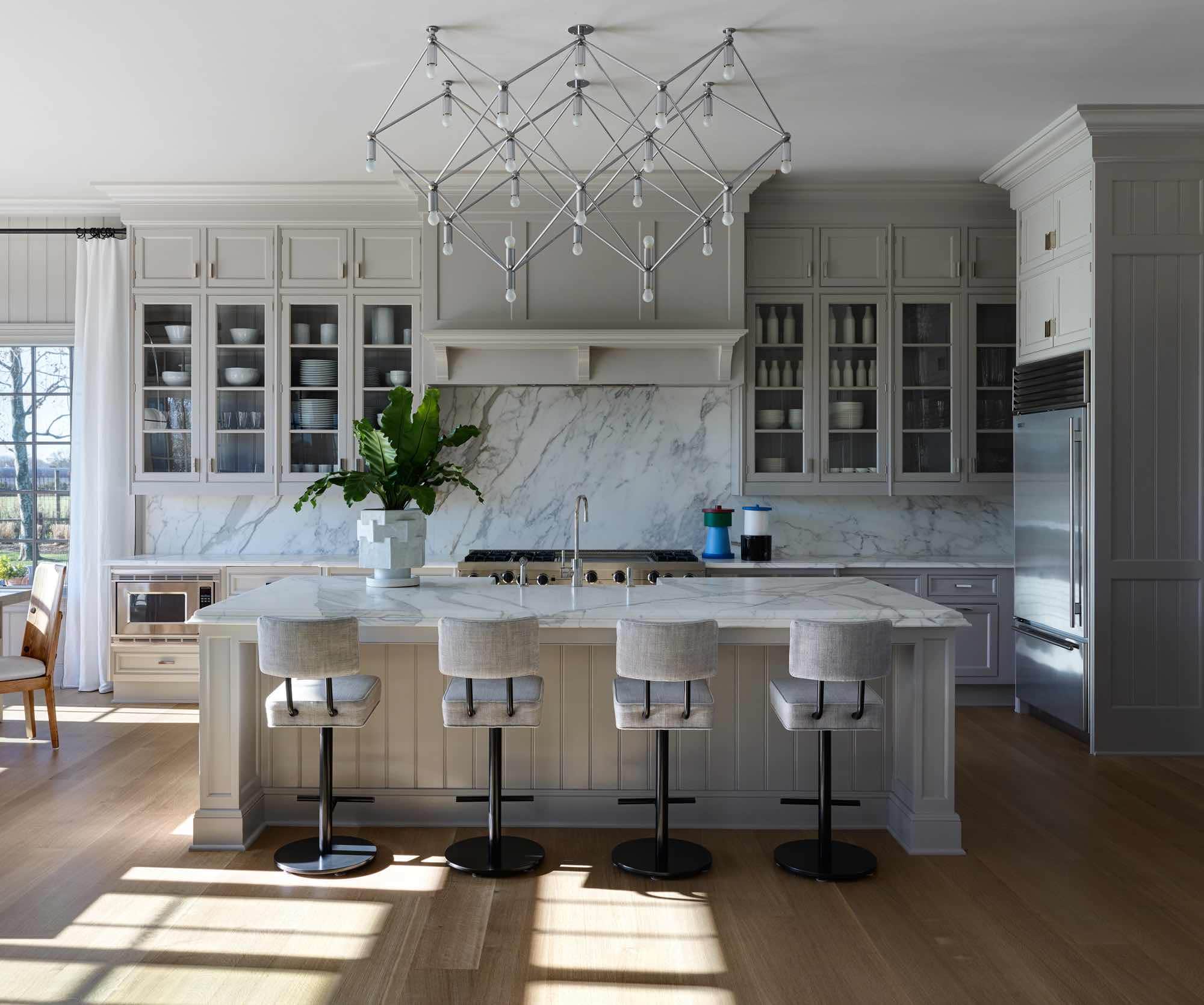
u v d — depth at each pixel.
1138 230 4.57
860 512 6.16
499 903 3.01
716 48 3.77
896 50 3.86
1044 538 5.08
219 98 4.34
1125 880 3.18
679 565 5.30
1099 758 4.62
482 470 6.12
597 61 3.92
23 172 5.41
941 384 5.79
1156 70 4.07
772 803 3.70
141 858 3.35
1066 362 4.80
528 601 3.51
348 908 2.96
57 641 4.78
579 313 5.51
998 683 5.69
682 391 6.12
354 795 3.71
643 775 3.71
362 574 5.65
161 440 5.78
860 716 3.09
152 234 5.74
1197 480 4.62
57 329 6.08
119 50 3.85
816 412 5.77
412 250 5.74
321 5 3.48
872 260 5.76
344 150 5.04
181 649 5.67
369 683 3.30
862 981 2.53
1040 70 4.06
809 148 5.02
